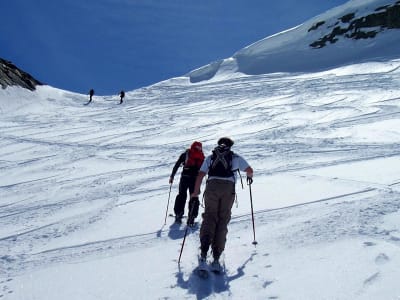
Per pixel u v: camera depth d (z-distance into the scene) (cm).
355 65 3897
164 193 872
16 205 907
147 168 1213
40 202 915
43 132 2016
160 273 438
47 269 485
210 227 454
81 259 512
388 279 371
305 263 425
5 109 2867
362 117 1769
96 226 666
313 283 379
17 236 653
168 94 3569
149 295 388
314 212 601
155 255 500
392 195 644
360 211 570
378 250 432
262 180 873
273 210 634
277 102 2433
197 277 421
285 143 1409
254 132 1700
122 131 1956
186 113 2372
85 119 2433
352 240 467
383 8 5578
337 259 424
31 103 3077
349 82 2916
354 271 393
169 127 1973
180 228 616
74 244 580
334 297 352
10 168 1342
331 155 1138
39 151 1594
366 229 495
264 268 428
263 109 2241
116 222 679
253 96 2797
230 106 2488
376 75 3158
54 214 786
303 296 359
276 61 5331
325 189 732
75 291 410
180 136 1747
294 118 1919
